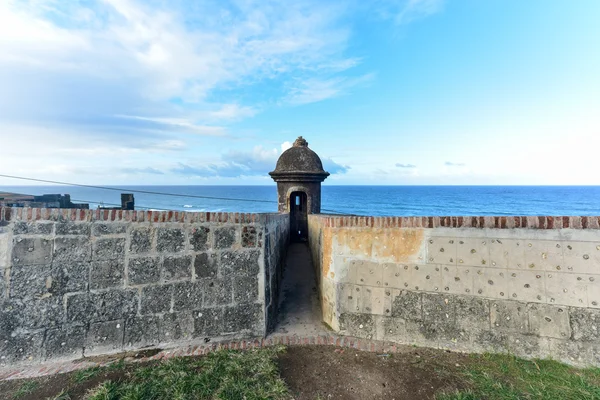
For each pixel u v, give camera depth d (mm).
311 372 3561
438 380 3387
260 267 4484
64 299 3719
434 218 4230
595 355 3461
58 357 3662
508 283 3873
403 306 4316
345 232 4672
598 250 3500
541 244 3752
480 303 3980
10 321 3543
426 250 4254
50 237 3693
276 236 5957
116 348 3873
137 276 3980
